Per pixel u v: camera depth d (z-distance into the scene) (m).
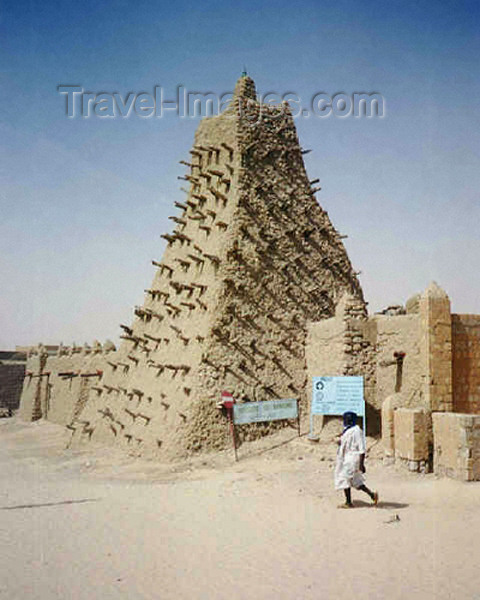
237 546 9.95
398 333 20.38
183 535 10.77
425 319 18.33
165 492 15.68
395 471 17.12
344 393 21.03
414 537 10.05
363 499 13.59
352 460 12.46
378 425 21.06
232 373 23.31
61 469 22.78
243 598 7.70
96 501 14.45
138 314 30.53
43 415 46.19
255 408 23.03
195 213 28.94
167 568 8.93
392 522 11.07
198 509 13.06
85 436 30.23
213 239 26.19
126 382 29.69
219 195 26.48
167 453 22.20
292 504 13.16
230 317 23.88
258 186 26.06
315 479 16.64
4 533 11.11
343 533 10.45
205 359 23.09
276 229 25.89
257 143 26.75
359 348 21.48
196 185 29.81
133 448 24.64
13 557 9.58
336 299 26.47
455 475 15.38
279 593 7.82
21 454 29.14
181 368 23.92
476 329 19.02
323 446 21.05
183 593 7.92
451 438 15.61
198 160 29.97
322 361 23.22
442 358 18.16
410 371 19.64
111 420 28.61
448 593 7.64
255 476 17.48
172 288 28.98
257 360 23.94
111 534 10.95
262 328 24.39
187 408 22.53
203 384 22.80
